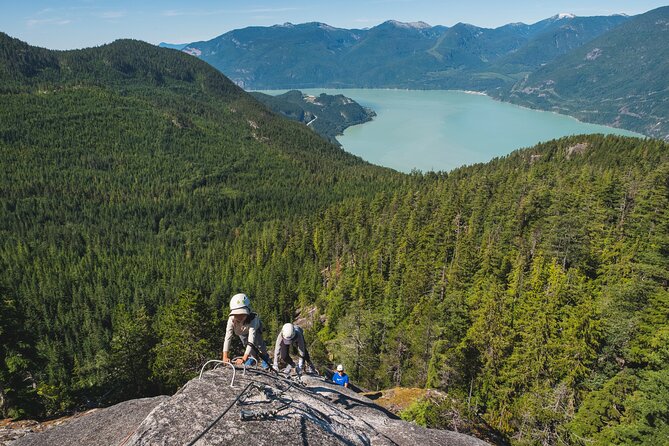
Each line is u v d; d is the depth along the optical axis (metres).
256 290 91.06
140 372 33.69
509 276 56.06
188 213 186.50
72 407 27.66
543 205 76.62
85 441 8.02
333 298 72.81
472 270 60.12
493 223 82.25
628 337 33.22
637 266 45.97
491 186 102.75
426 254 71.81
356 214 115.69
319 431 5.29
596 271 54.38
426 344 40.00
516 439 28.33
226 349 6.88
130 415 8.82
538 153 149.50
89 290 100.06
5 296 26.03
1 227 152.25
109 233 154.75
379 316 48.75
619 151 129.88
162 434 4.58
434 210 99.00
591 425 25.84
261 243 123.31
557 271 51.19
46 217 166.25
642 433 21.48
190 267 118.88
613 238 60.28
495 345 34.22
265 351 7.14
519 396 31.81
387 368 43.72
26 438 8.21
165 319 36.09
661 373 21.34
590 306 34.75
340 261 97.81
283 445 4.70
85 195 194.00
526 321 38.62
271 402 5.61
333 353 48.88
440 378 34.72
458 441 8.09
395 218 98.62
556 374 32.56
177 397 5.34
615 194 73.12
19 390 24.61
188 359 30.31
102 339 78.62
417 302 54.34
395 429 8.18
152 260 122.44
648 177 71.69
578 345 32.12
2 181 198.00
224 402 5.35
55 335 81.81
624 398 26.97
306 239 115.50
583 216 65.38
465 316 40.16
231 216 186.00
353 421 6.32
